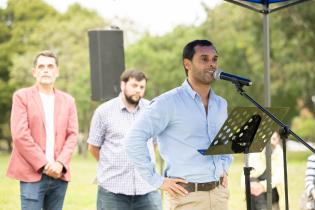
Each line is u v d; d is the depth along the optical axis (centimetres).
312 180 691
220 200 505
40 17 4434
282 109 501
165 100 489
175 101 491
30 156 606
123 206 631
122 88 638
